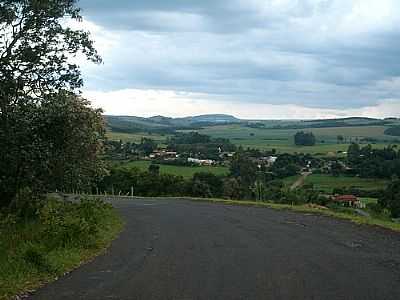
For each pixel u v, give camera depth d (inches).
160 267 430.3
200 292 342.0
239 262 450.3
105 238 598.9
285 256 477.7
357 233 628.4
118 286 362.3
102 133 912.3
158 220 840.9
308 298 323.9
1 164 685.3
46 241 507.5
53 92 764.6
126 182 2413.9
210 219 844.6
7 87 730.2
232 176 2406.5
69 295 338.6
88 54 859.4
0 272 377.4
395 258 458.6
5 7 759.7
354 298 323.3
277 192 1936.5
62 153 741.9
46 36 815.1
